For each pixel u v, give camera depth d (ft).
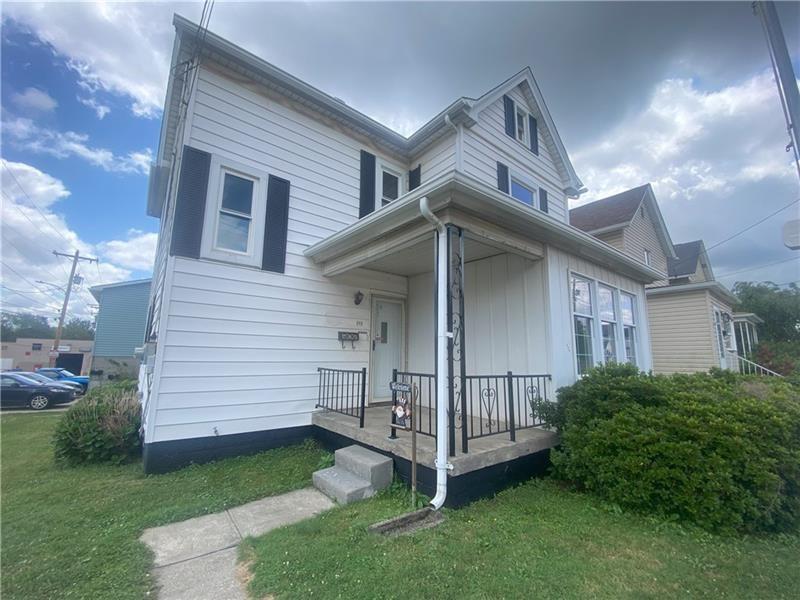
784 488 9.78
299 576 7.20
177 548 8.59
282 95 19.51
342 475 12.54
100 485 12.65
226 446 15.67
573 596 6.73
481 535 9.07
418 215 13.23
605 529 9.57
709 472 9.63
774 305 85.71
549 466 14.16
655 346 39.47
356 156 22.67
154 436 14.03
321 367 19.06
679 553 8.37
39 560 7.84
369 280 21.58
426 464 11.20
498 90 26.30
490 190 12.31
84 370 79.61
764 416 10.21
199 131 16.46
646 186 49.52
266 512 10.63
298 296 18.78
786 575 7.51
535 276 16.42
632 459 10.63
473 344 18.44
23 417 30.73
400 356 22.66
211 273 16.12
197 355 15.39
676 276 53.11
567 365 16.17
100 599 6.63
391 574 7.25
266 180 18.37
